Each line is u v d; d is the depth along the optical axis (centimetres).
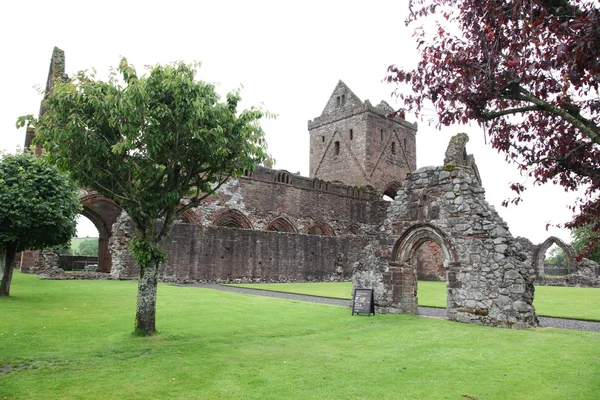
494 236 1316
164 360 823
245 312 1459
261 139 1145
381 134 6088
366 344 1012
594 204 584
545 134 656
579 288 3234
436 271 4238
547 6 524
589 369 800
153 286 1050
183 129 1009
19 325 1078
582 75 473
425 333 1155
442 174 1455
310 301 1914
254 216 4247
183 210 1124
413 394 654
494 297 1284
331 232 4900
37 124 1012
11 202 1446
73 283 2172
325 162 6284
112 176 1030
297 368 789
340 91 6356
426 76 661
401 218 1555
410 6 671
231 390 659
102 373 734
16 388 651
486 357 889
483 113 632
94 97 934
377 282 1585
